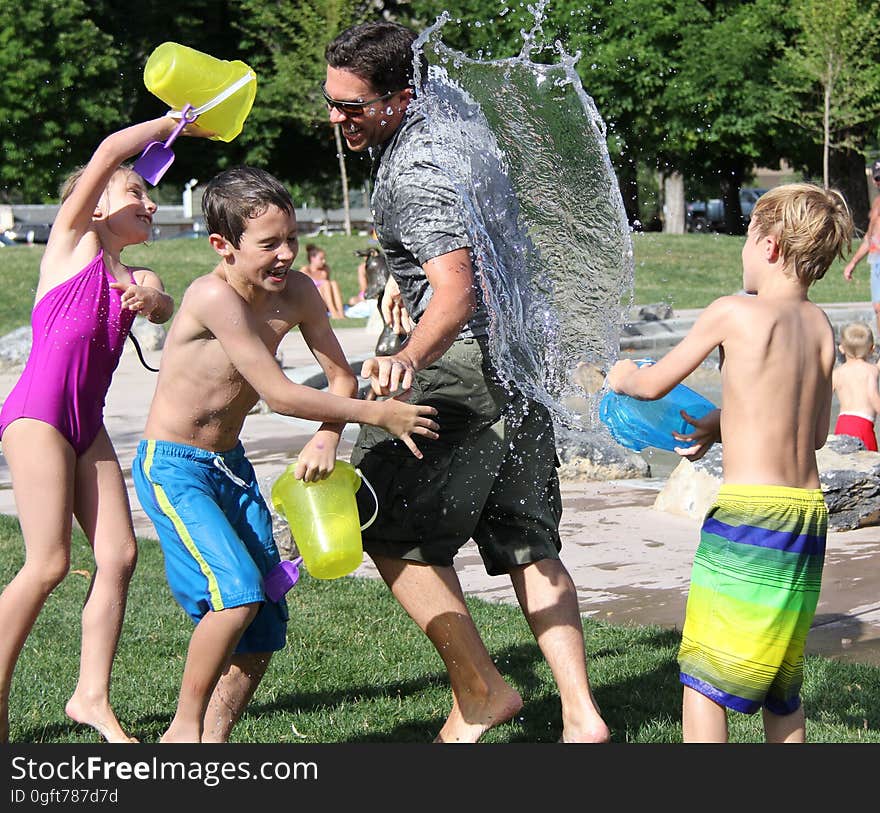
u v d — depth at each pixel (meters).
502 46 47.38
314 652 14.43
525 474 11.54
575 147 12.03
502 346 11.05
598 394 12.57
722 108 95.75
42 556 11.20
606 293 12.30
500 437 11.19
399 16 85.12
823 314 10.56
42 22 95.19
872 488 19.62
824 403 10.50
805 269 10.36
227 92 11.33
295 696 13.14
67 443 11.36
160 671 13.87
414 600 11.32
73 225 11.57
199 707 10.41
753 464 10.15
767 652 9.94
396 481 11.18
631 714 12.34
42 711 12.61
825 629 14.95
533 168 11.96
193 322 10.52
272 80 104.38
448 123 11.02
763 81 95.56
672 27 92.06
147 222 12.09
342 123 10.98
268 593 10.89
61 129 97.25
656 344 42.94
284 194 10.37
